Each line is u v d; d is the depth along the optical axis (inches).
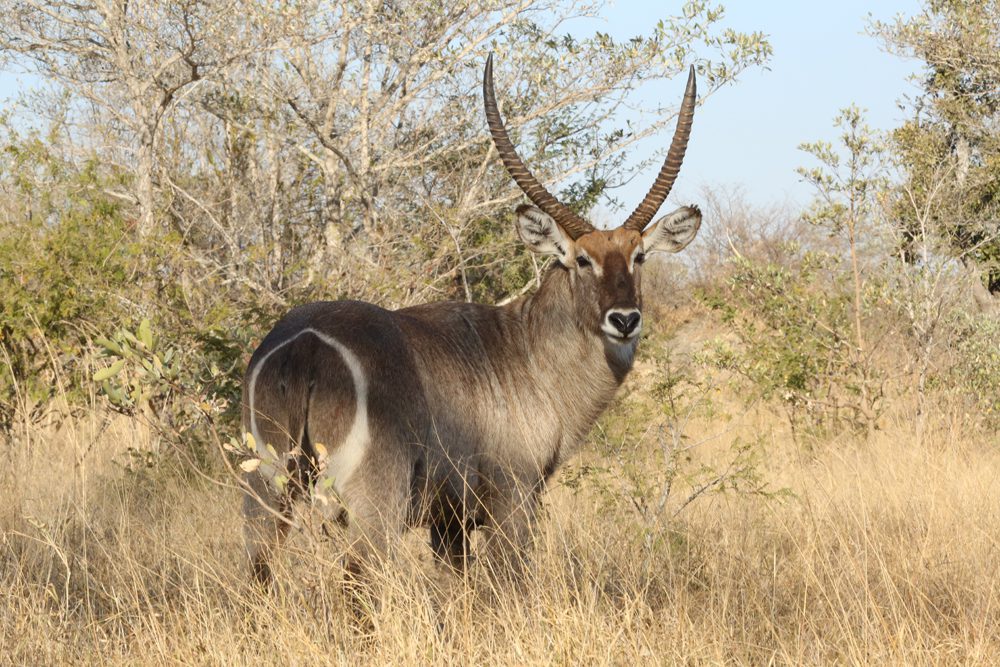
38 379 750.5
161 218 874.8
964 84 1617.9
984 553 498.0
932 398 899.4
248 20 972.6
